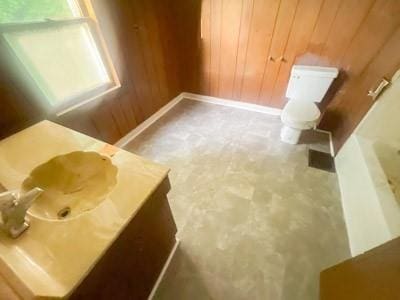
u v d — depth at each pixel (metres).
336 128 2.34
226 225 1.59
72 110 1.70
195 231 1.55
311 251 1.42
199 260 1.39
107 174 0.99
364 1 1.78
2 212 0.66
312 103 2.24
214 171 2.05
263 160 2.16
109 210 0.77
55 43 1.50
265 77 2.64
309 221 1.60
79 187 1.00
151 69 2.47
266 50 2.43
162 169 0.94
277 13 2.14
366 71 1.88
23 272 0.60
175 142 2.42
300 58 2.31
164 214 1.12
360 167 1.59
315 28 2.08
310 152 2.24
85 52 1.74
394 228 1.10
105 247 0.67
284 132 2.36
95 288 0.71
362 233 1.32
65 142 1.11
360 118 1.82
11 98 1.30
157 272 1.23
